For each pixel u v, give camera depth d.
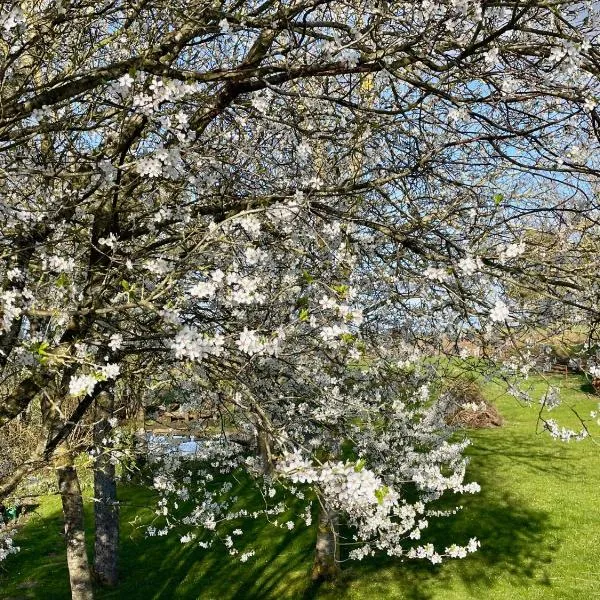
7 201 3.97
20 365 4.30
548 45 3.68
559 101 4.36
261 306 4.62
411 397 7.25
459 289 3.84
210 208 4.57
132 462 5.68
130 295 3.26
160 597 10.95
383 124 4.07
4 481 5.03
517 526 12.21
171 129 3.60
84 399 4.97
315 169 5.09
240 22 3.64
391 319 6.46
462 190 4.65
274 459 3.28
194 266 3.74
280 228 4.43
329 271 4.43
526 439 16.78
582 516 12.45
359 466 2.74
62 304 3.80
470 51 3.32
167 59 4.08
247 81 4.06
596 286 4.15
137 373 5.53
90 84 3.61
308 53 4.20
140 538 13.50
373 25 3.51
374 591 10.28
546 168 3.58
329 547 10.70
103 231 4.36
